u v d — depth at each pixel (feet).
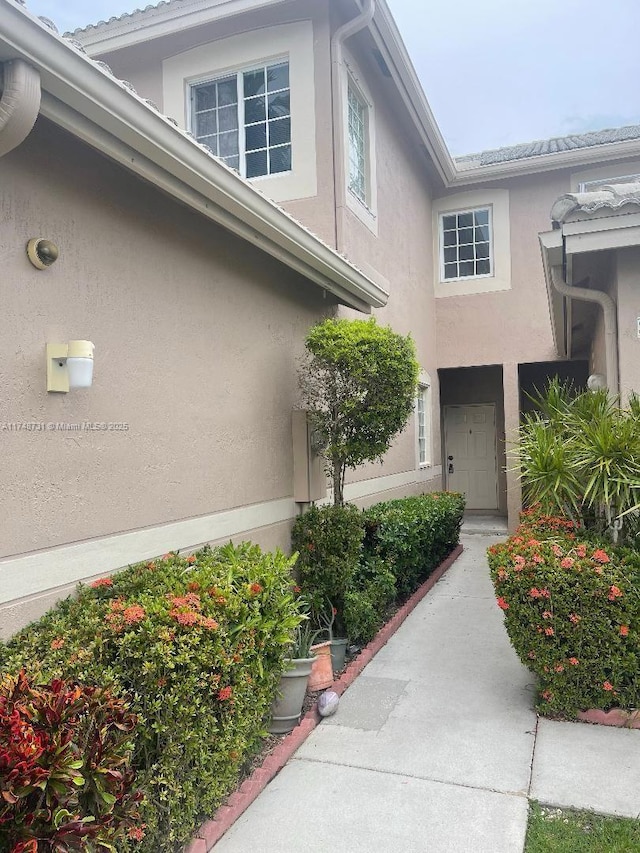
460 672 17.61
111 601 10.65
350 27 24.80
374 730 14.19
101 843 7.13
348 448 19.07
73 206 11.98
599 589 13.87
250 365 17.98
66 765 6.86
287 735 13.84
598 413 16.39
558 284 21.57
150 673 9.31
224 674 10.43
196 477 15.39
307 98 25.50
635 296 19.71
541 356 38.78
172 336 14.69
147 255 13.96
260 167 26.55
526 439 17.53
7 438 10.50
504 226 39.50
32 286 11.05
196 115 27.55
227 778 10.80
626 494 14.32
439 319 40.91
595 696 14.25
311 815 11.08
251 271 18.22
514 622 14.67
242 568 12.92
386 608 22.91
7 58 9.04
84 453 12.07
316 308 22.62
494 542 37.86
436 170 38.27
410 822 10.80
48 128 11.47
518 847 10.11
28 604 10.76
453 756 12.96
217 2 25.50
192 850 9.90
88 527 12.11
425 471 37.70
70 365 11.14
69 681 8.42
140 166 12.03
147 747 9.45
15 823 6.63
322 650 16.22
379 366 18.42
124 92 10.63
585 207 18.20
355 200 26.91
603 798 11.34
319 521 19.33
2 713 7.09
